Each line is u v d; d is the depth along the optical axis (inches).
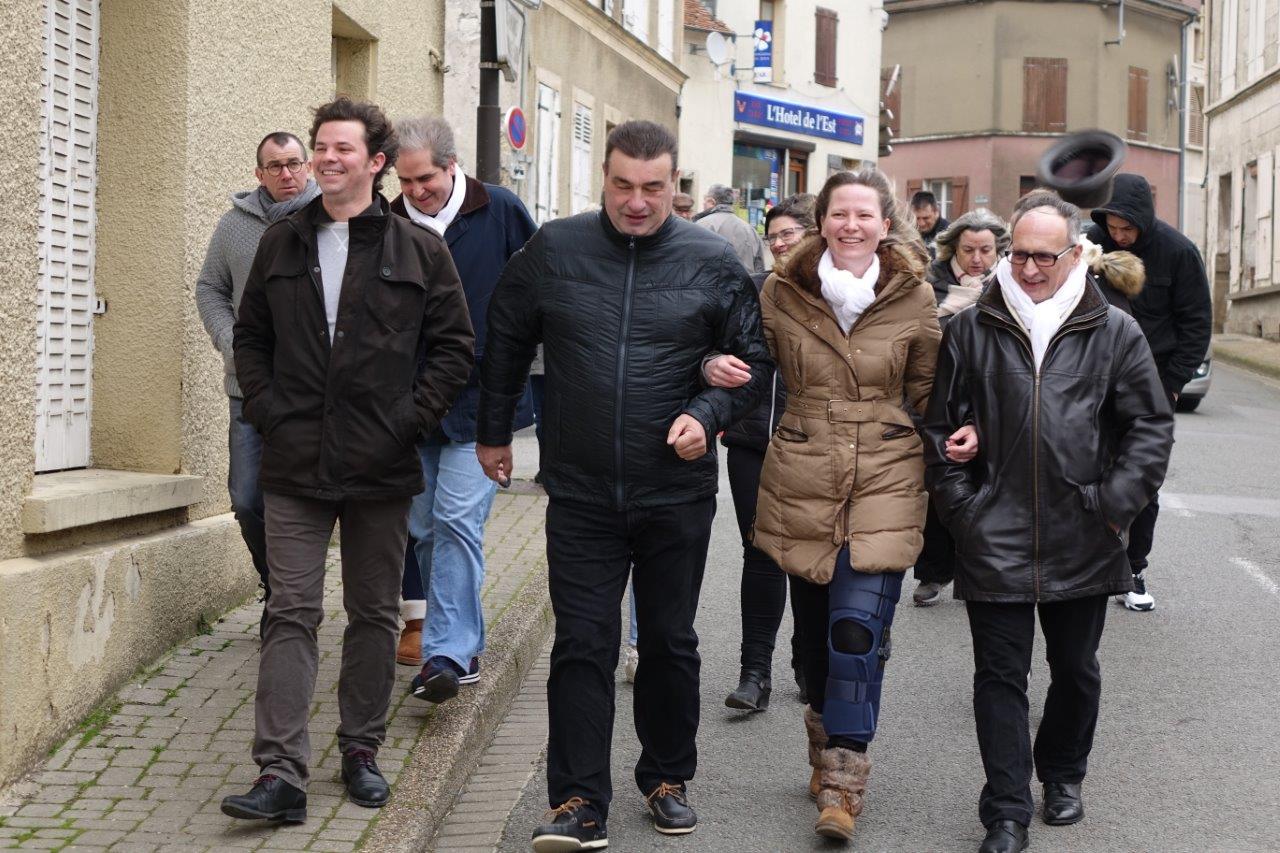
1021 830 179.8
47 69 227.6
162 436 250.2
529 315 184.4
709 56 1129.4
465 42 494.3
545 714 242.8
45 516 199.0
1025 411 181.6
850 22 1403.8
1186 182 2046.0
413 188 228.7
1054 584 180.9
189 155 249.3
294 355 185.5
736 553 371.9
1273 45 1269.7
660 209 178.9
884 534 185.5
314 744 205.3
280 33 294.5
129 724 207.6
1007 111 1866.4
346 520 190.4
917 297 189.0
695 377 182.7
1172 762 216.5
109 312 249.8
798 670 244.1
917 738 229.0
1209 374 730.2
